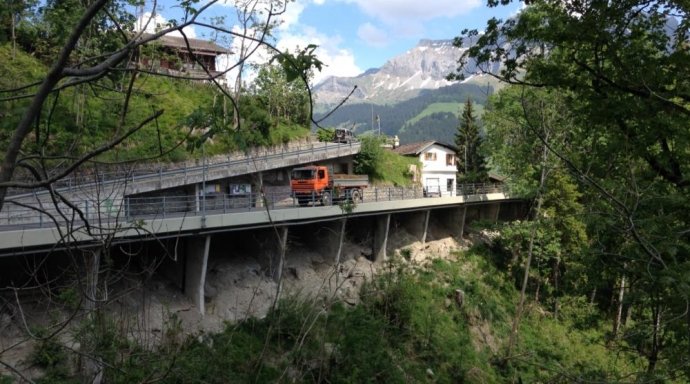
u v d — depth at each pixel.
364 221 29.48
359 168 38.44
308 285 22.80
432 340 21.77
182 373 8.16
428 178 45.72
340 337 15.21
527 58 9.77
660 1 7.81
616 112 8.45
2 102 3.61
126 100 2.89
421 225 32.44
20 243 12.52
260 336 15.11
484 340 25.09
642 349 11.41
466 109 54.59
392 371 16.06
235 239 24.17
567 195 27.78
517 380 21.92
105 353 6.16
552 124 19.95
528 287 32.31
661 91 8.20
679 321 8.66
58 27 4.11
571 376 8.07
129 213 16.73
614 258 7.90
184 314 17.94
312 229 26.84
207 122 3.28
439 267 30.05
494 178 52.97
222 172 26.53
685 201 8.08
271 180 31.02
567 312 28.83
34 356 9.25
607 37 8.26
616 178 8.77
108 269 4.71
